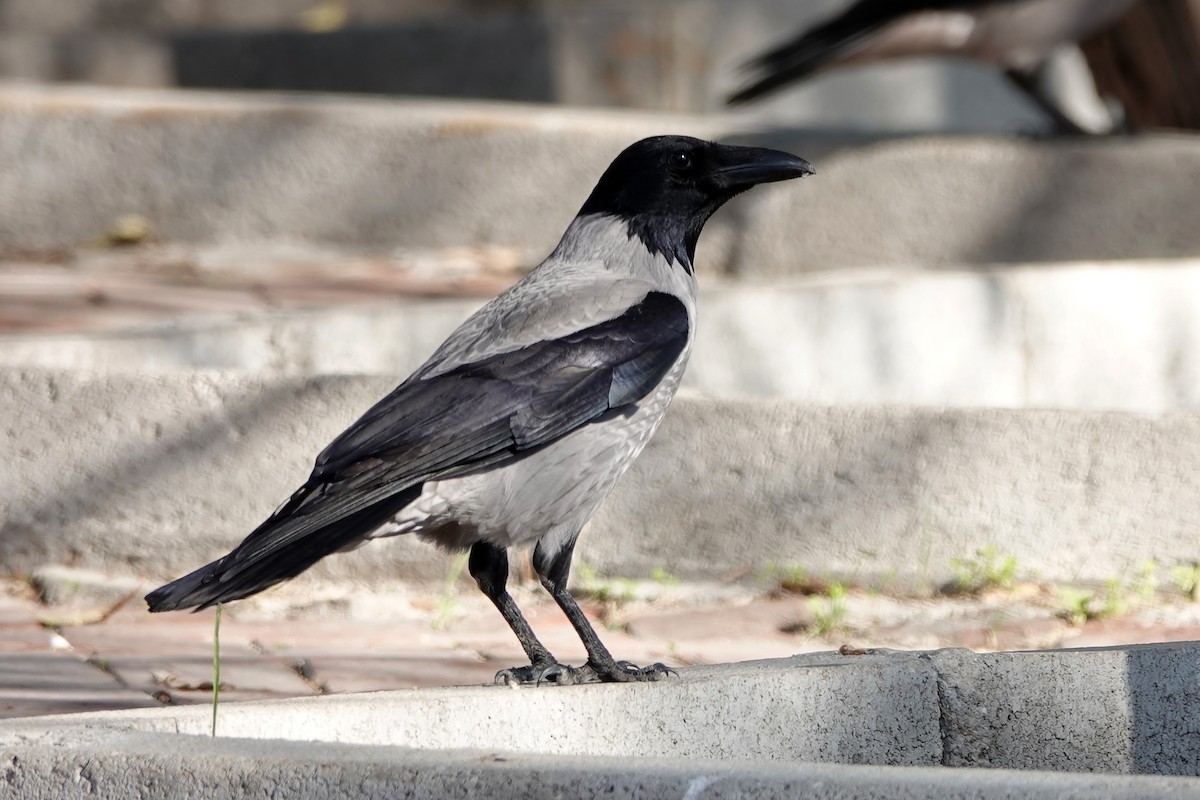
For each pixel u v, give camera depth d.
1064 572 10.28
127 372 10.30
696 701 6.46
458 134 17.23
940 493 10.30
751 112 27.39
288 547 6.52
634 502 10.38
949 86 28.28
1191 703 6.89
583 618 7.43
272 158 17.22
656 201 8.35
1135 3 17.66
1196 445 10.22
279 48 25.44
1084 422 10.28
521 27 25.92
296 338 11.97
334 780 4.73
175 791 4.89
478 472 7.25
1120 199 16.50
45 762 5.05
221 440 10.22
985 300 13.21
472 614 9.88
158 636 9.13
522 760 4.71
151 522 10.20
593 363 7.57
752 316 12.78
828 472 10.34
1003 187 16.59
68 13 27.59
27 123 16.98
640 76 26.42
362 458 6.89
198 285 14.81
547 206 17.27
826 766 4.56
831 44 17.95
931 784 4.31
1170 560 10.23
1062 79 27.38
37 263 16.17
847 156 16.61
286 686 8.04
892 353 13.04
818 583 10.27
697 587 10.29
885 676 6.71
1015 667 6.81
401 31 25.61
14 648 8.69
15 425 10.29
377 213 17.28
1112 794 4.14
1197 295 13.53
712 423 10.39
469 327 7.78
